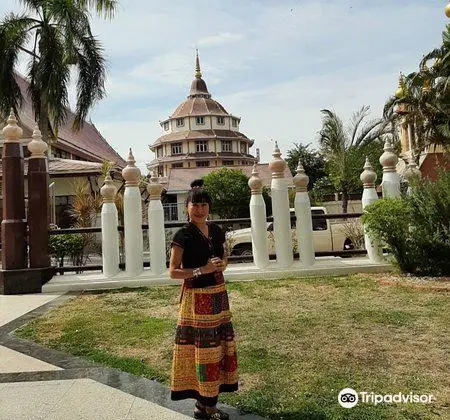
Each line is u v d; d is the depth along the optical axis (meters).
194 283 3.08
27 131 21.28
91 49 19.14
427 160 20.88
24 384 3.78
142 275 8.88
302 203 9.16
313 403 3.20
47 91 18.09
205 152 61.28
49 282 8.72
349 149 24.36
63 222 21.56
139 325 5.56
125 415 3.16
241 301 6.69
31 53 19.12
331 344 4.45
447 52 18.09
